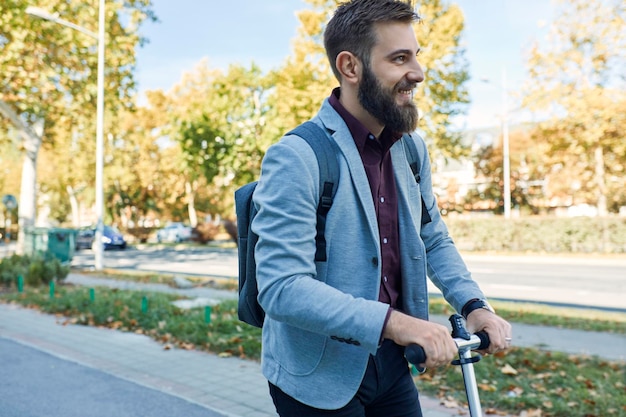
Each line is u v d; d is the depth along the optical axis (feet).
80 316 27.27
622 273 49.11
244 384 16.69
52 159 134.62
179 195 146.61
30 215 61.11
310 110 77.00
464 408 13.85
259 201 4.92
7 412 14.26
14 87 54.24
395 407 5.82
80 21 57.36
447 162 86.02
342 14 5.23
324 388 5.05
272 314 4.74
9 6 49.85
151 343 22.22
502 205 123.85
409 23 5.15
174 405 14.79
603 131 68.85
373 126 5.39
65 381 17.01
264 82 96.53
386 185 5.49
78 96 59.00
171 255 87.10
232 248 107.45
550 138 74.38
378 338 4.40
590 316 25.62
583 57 67.51
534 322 24.30
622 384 14.98
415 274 5.48
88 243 106.01
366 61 5.06
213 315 25.77
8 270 40.57
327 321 4.48
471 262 63.21
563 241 72.90
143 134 130.52
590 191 85.92
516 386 15.06
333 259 5.02
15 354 20.47
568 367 16.72
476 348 5.19
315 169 4.95
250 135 94.48
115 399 15.28
